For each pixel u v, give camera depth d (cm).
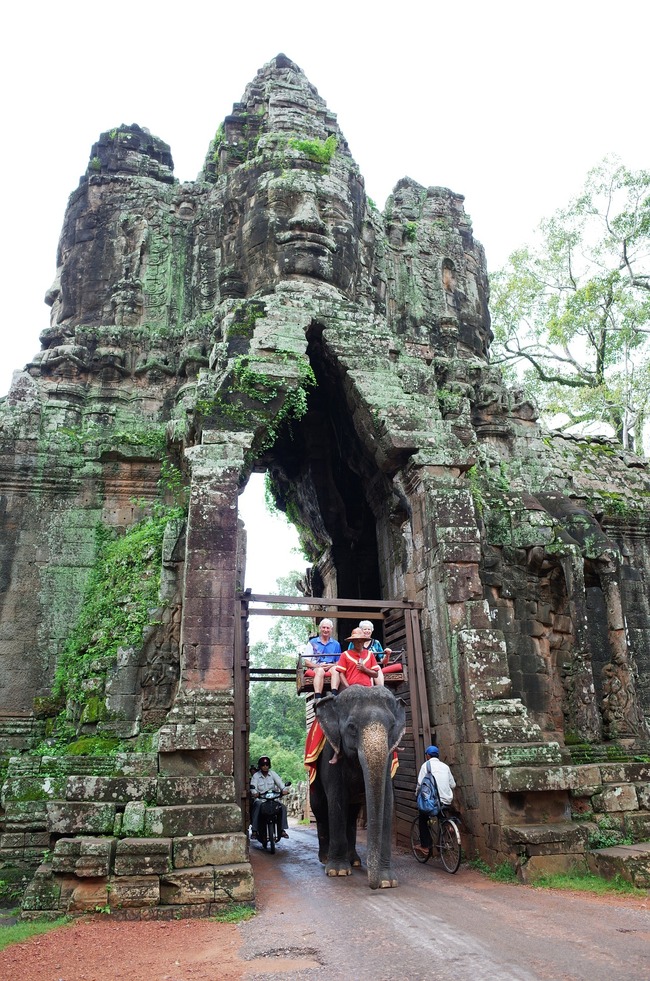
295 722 5056
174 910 721
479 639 1072
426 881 862
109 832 806
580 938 571
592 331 2728
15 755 1086
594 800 942
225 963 549
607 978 465
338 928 638
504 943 563
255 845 1328
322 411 1634
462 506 1173
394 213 1778
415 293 1712
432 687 1148
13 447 1289
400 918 662
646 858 807
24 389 1349
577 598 1227
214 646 988
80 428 1357
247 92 1705
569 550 1257
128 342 1472
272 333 1220
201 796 862
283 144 1526
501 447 1533
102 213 1605
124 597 1129
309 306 1280
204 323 1458
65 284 1559
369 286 1591
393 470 1273
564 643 1286
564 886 803
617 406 2541
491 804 940
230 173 1558
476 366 1572
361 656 942
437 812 952
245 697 1065
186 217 1625
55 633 1209
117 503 1319
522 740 990
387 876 817
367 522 1662
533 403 1606
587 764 1018
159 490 1337
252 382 1167
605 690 1234
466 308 1775
